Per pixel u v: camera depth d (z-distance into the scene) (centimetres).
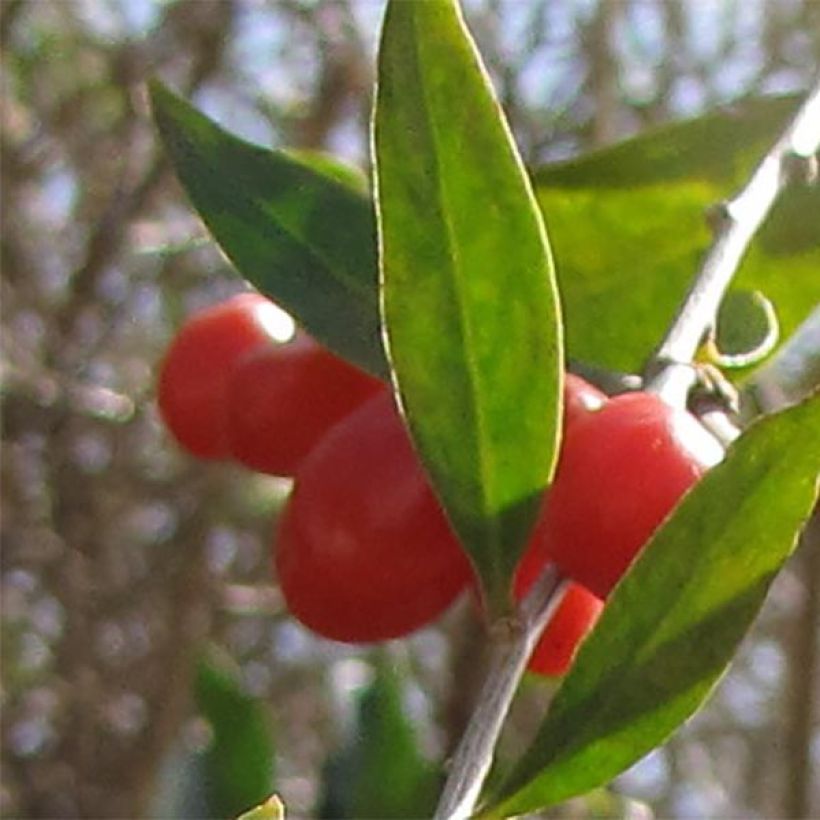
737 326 16
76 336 46
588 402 13
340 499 14
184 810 21
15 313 47
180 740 43
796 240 16
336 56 43
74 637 45
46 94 47
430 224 12
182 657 44
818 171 15
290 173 15
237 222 15
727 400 14
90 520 46
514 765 12
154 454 46
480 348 12
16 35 47
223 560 47
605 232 16
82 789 44
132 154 47
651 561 12
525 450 12
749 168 16
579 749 12
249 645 46
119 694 45
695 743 48
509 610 12
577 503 13
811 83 16
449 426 12
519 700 34
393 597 14
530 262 12
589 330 16
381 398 14
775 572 12
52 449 46
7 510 46
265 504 45
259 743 21
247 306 16
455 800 11
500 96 42
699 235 16
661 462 13
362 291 15
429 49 12
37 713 45
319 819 21
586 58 41
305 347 15
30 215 47
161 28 46
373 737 21
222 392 16
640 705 12
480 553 12
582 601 14
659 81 43
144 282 46
